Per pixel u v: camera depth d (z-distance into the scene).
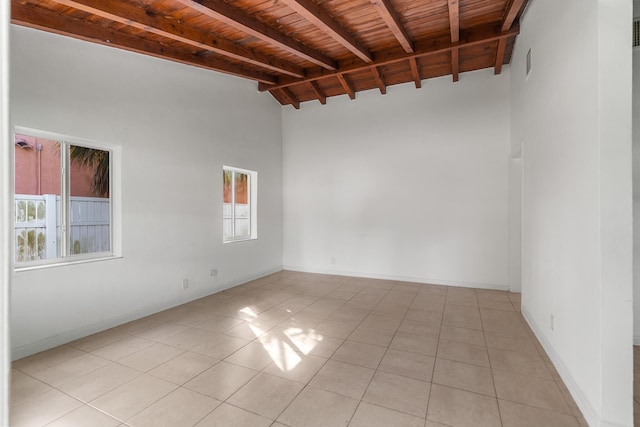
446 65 4.96
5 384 0.45
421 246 5.44
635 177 2.95
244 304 4.32
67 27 2.99
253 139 5.71
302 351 2.97
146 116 3.84
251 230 5.87
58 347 3.02
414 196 5.47
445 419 2.04
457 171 5.17
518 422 2.01
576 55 2.25
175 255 4.22
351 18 3.70
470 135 5.09
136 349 2.99
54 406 2.17
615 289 1.87
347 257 6.03
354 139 5.93
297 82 5.34
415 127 5.45
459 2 3.57
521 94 3.98
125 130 3.61
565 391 2.33
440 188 5.29
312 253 6.35
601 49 1.91
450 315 3.87
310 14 3.31
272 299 4.55
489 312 3.97
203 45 3.73
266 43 4.19
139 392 2.33
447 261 5.27
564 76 2.48
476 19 3.92
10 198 0.46
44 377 2.52
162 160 4.04
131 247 3.69
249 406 2.18
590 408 1.99
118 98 3.54
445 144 5.24
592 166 2.01
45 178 3.14
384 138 5.68
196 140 4.53
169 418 2.06
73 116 3.14
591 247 2.02
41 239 3.11
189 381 2.47
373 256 5.81
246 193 5.82
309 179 6.35
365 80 5.55
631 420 1.83
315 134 6.27
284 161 6.59
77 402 2.22
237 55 4.14
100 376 2.54
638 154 2.94
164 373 2.58
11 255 0.46
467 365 2.70
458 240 5.19
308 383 2.45
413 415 2.08
